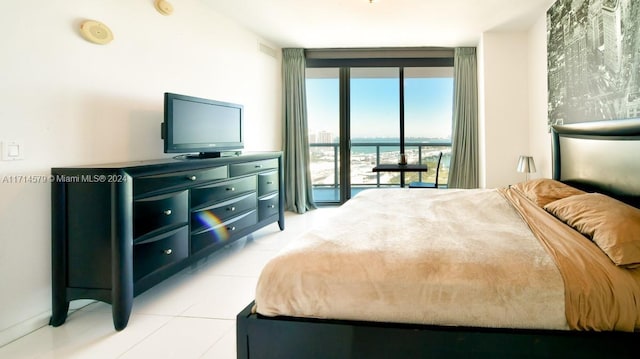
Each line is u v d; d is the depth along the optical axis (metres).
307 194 4.97
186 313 1.96
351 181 5.15
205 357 1.53
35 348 1.64
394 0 3.21
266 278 1.26
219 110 3.05
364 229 1.63
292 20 3.73
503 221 1.79
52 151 1.93
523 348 1.09
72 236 1.86
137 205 1.94
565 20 2.92
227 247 3.24
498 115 4.14
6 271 1.72
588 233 1.42
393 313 1.16
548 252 1.26
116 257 1.79
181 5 2.99
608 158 1.97
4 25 1.70
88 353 1.58
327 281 1.21
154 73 2.70
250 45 4.09
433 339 1.12
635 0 1.99
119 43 2.38
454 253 1.27
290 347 1.20
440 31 4.06
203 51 3.28
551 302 1.09
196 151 2.76
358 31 4.07
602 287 1.09
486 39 4.11
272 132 4.66
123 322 1.80
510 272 1.15
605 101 2.32
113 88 2.33
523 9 3.43
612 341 1.06
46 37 1.89
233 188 2.93
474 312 1.12
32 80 1.83
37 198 1.85
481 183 4.42
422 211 2.08
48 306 1.89
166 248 2.17
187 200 2.37
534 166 3.60
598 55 2.39
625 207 1.45
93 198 1.83
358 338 1.16
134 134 2.51
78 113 2.08
